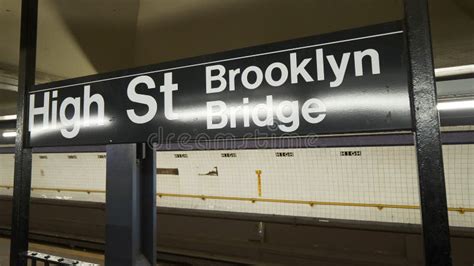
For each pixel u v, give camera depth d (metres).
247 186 5.20
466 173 3.86
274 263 4.73
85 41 2.39
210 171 5.47
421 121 0.94
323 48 1.11
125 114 1.47
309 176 4.75
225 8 2.22
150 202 1.54
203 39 2.54
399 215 4.20
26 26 1.84
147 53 2.77
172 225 5.67
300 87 1.13
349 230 4.41
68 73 2.87
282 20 2.26
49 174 7.28
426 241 0.90
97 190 6.63
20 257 1.79
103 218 6.24
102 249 5.96
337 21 2.19
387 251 4.16
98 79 1.56
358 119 1.04
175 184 5.82
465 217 3.88
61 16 2.15
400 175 4.20
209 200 5.50
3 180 8.19
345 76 1.07
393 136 4.22
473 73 3.04
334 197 4.60
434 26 2.17
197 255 5.18
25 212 1.83
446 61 2.78
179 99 1.36
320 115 1.10
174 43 2.63
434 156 0.92
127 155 1.52
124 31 2.49
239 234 5.12
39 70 2.79
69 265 1.65
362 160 4.40
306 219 4.69
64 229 6.62
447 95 3.24
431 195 0.91
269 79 1.19
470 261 3.76
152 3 2.21
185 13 2.30
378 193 4.33
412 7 0.99
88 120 1.57
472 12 2.00
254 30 2.39
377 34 1.03
